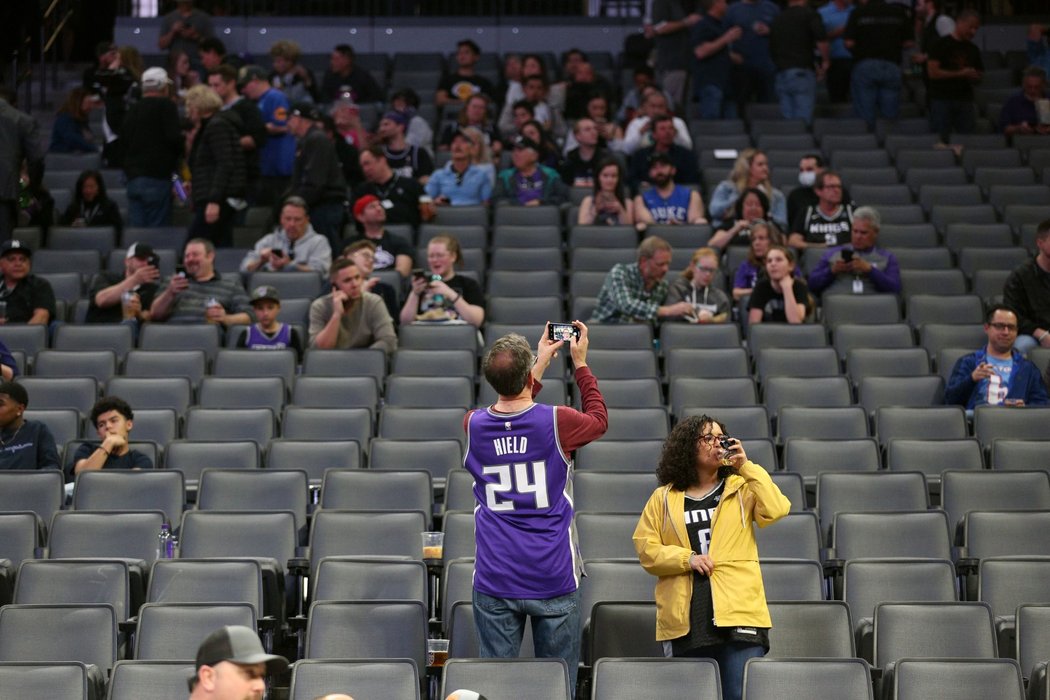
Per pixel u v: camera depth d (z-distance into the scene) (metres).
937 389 16.73
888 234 21.97
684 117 26.91
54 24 30.39
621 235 21.83
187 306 18.89
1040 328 17.69
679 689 10.20
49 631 11.23
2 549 13.09
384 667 10.26
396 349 17.75
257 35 34.50
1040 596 12.06
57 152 26.80
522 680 10.09
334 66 30.02
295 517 13.22
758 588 10.60
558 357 17.52
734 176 22.12
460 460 14.96
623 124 27.52
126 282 18.98
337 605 11.23
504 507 10.40
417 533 12.99
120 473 13.95
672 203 22.70
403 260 20.47
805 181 22.56
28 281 19.17
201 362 17.45
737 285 19.81
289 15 34.94
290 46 29.12
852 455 14.94
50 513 13.98
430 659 11.38
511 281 20.14
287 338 18.05
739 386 16.61
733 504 10.73
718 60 27.95
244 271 20.66
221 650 6.94
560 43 34.53
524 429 10.39
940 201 23.73
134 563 12.37
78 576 11.99
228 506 13.87
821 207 21.52
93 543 13.09
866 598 12.04
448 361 17.48
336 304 17.70
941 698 10.27
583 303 19.36
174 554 13.21
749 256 19.73
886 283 19.59
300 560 12.64
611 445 14.88
